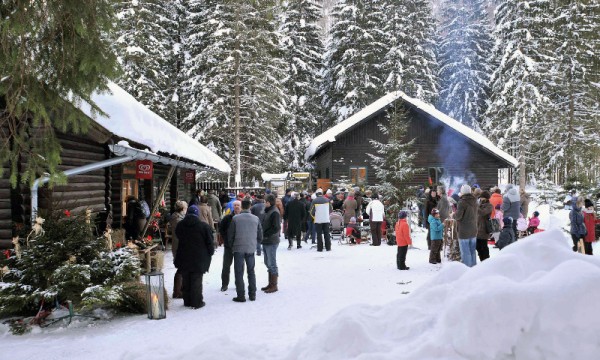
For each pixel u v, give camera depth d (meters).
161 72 34.16
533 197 26.91
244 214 8.92
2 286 7.40
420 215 20.14
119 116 10.32
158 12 37.81
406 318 4.07
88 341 6.48
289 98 37.28
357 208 18.67
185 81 36.91
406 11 48.75
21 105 6.51
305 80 44.09
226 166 23.09
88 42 6.31
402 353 3.59
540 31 35.62
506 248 4.30
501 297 3.36
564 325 3.24
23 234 8.35
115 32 6.76
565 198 20.80
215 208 17.30
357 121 30.06
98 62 6.38
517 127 34.81
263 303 8.54
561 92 33.53
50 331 7.06
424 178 31.48
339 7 45.81
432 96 46.25
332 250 15.38
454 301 3.61
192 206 8.58
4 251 8.20
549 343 3.23
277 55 35.97
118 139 9.79
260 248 14.79
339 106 43.72
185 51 38.88
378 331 4.07
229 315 7.74
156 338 6.52
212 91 33.81
